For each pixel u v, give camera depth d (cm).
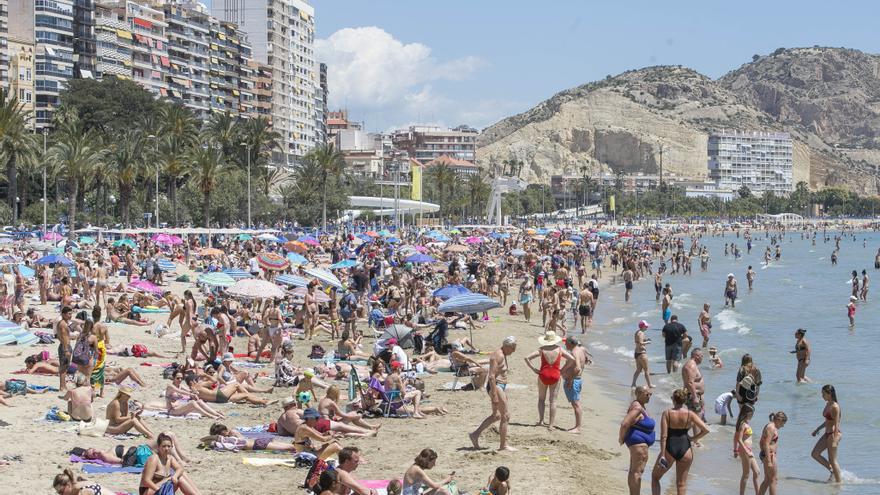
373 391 2338
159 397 2366
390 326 2984
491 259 7700
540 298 5384
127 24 15650
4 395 2247
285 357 2827
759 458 1970
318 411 2084
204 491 1593
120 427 1930
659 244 12775
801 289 7475
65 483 1381
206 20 18262
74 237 7650
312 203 12725
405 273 5588
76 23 14362
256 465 1772
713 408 2638
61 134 10450
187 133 11350
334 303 3909
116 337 3397
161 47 16700
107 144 10269
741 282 8306
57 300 4378
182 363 2897
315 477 1596
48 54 13638
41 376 2547
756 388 1992
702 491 1812
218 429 1928
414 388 2534
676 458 1585
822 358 3694
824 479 1920
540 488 1722
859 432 2373
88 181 9425
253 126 12388
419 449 1984
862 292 6381
